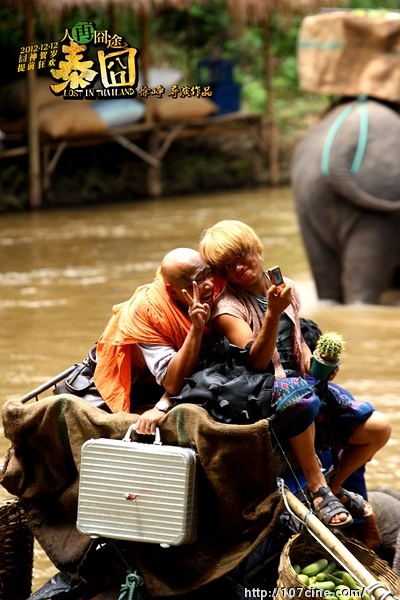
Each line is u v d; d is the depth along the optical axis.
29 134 52.81
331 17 32.50
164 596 11.46
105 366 12.34
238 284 12.09
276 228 46.47
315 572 11.32
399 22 31.80
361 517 12.93
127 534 11.30
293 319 12.41
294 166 33.59
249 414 11.35
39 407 12.09
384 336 27.80
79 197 56.84
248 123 63.22
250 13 57.41
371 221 32.03
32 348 26.12
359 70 32.44
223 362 11.76
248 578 11.93
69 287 33.94
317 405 11.59
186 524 11.09
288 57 77.31
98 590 12.16
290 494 11.30
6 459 12.66
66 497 12.19
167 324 11.92
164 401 11.73
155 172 58.25
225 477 11.16
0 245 42.88
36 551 15.71
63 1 48.72
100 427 11.76
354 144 32.00
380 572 11.52
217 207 54.19
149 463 11.21
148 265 37.72
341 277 32.94
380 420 12.62
